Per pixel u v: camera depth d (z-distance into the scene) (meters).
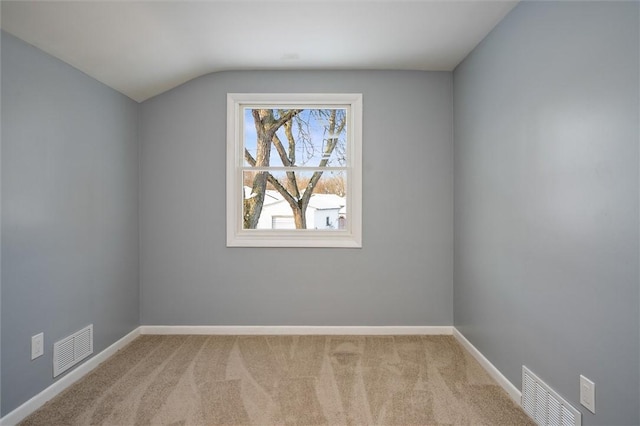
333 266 2.94
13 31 1.72
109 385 2.09
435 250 2.94
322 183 3.05
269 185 3.05
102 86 2.44
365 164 2.92
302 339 2.82
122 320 2.68
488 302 2.27
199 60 2.65
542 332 1.69
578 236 1.45
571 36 1.48
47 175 1.93
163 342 2.76
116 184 2.60
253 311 2.94
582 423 1.43
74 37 1.92
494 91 2.17
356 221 2.93
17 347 1.75
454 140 2.89
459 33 2.27
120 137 2.65
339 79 2.91
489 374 2.23
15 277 1.74
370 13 2.05
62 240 2.05
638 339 1.18
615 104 1.26
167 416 1.78
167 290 2.94
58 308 2.02
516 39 1.92
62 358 2.04
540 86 1.70
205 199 2.92
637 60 1.17
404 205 2.93
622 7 1.23
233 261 2.93
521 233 1.87
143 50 2.28
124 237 2.71
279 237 2.99
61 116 2.04
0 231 1.66
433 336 2.89
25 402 1.79
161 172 2.92
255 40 2.37
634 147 1.19
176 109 2.91
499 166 2.11
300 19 2.11
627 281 1.22
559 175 1.56
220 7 1.95
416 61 2.74
